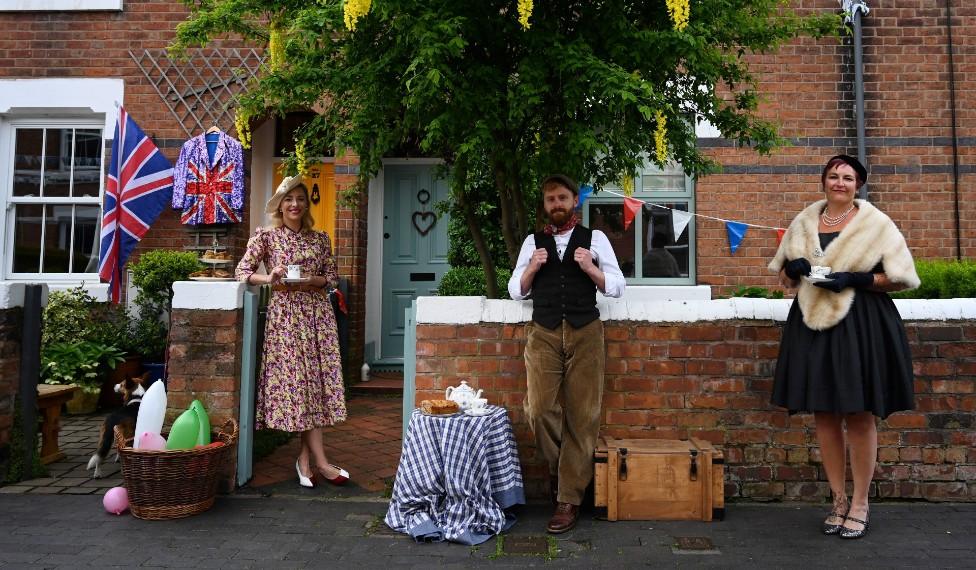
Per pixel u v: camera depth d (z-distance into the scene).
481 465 3.43
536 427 3.50
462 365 3.87
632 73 3.21
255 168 7.48
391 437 5.25
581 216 7.06
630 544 3.20
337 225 6.95
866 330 3.14
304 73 3.63
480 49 3.60
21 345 4.25
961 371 3.79
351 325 6.87
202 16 3.92
